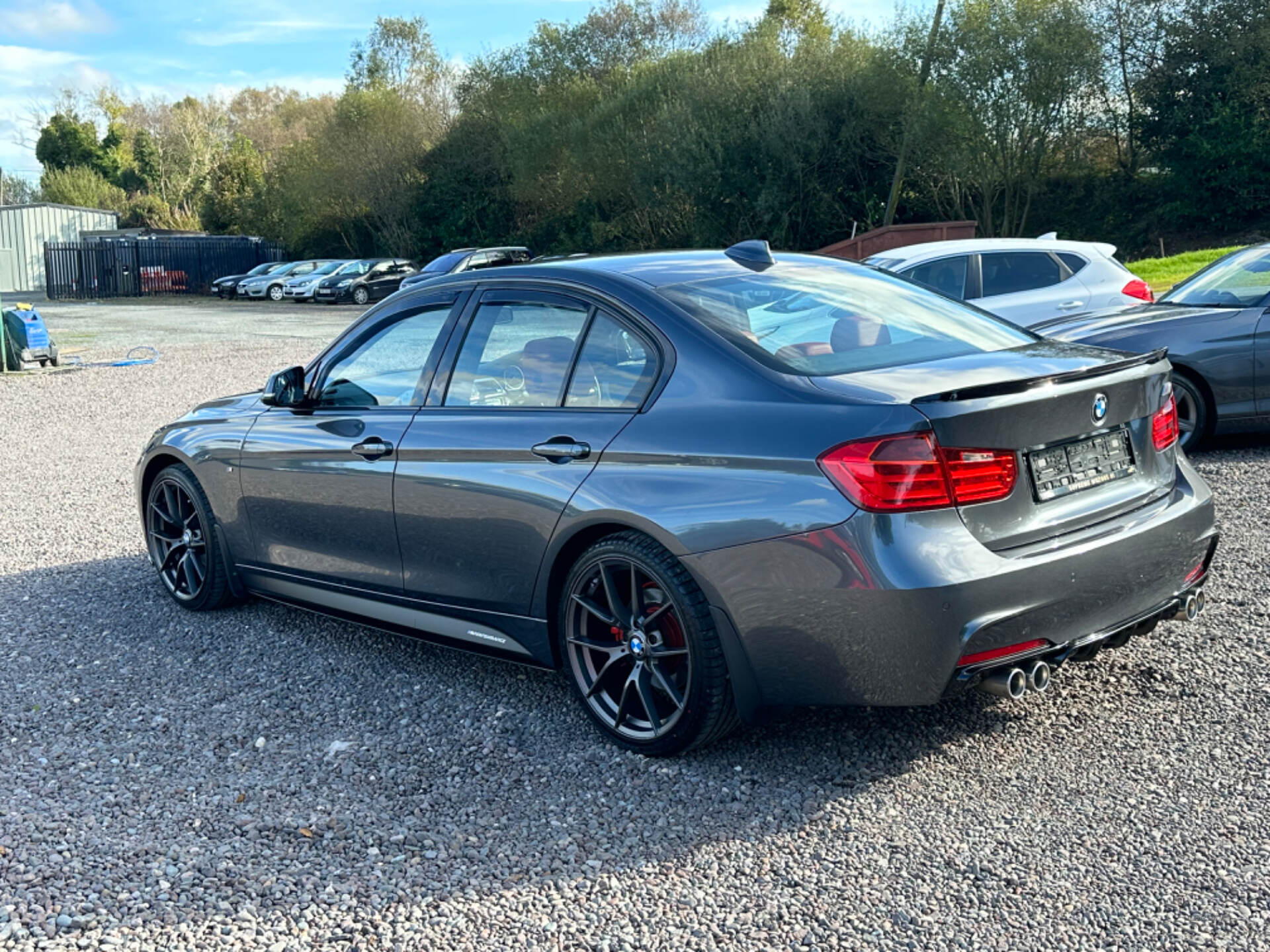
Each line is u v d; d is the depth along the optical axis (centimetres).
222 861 289
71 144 8988
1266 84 2873
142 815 316
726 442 309
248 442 461
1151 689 367
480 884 276
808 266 398
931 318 371
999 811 297
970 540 287
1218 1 2978
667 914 259
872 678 291
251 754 357
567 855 288
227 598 504
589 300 360
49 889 277
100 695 410
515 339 377
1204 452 735
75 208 5791
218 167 6156
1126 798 299
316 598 451
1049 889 260
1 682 426
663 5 4419
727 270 376
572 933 254
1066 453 310
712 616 315
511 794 323
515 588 365
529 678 412
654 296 347
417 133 4781
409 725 374
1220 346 701
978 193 3188
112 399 1306
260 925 261
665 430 323
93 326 2744
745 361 321
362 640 461
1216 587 464
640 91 3769
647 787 323
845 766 328
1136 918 246
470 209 4631
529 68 4475
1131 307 787
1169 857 270
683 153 3306
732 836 293
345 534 422
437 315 407
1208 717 344
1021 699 364
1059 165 3147
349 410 426
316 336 2211
